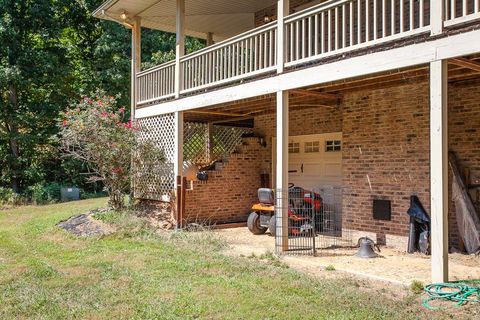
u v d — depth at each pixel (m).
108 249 7.43
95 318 4.18
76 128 10.23
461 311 4.18
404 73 6.35
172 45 20.81
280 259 6.62
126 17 11.29
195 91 9.17
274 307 4.42
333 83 6.60
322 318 4.09
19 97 17.89
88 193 18.17
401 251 7.20
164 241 8.17
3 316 4.29
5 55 16.42
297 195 8.88
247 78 7.80
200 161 11.98
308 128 10.08
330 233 9.06
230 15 11.99
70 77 18.95
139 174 10.77
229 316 4.19
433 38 5.03
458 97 6.95
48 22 17.58
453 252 6.82
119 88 19.30
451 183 6.94
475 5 4.69
